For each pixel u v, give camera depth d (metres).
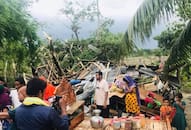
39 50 15.02
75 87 10.41
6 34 13.29
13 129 3.52
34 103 3.40
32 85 3.46
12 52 15.03
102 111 8.46
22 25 13.93
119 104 9.34
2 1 12.89
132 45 7.89
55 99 4.14
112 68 12.93
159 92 10.85
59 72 13.34
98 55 17.78
